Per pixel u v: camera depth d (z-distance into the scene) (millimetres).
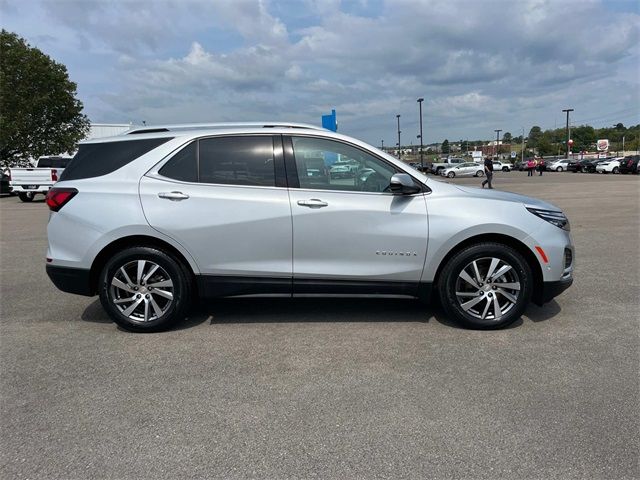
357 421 3035
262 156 4527
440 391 3398
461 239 4422
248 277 4500
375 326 4699
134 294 4543
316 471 2568
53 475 2547
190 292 4602
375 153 4555
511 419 3031
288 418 3082
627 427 2928
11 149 46406
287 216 4406
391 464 2617
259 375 3686
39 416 3125
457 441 2812
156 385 3537
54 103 48375
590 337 4348
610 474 2521
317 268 4469
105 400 3324
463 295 4504
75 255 4484
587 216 12922
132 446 2801
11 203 22281
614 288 5914
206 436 2898
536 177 41375
